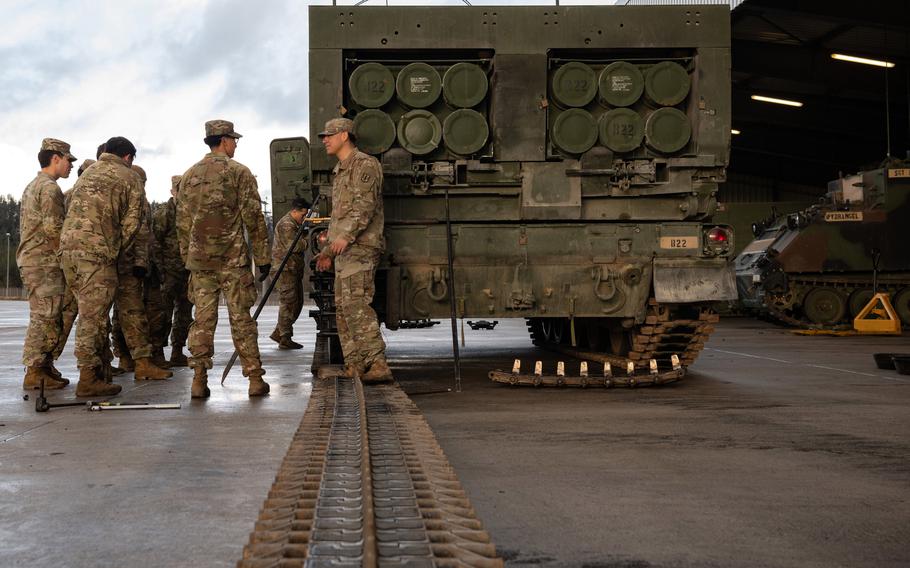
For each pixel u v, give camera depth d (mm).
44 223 7824
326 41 8500
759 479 4383
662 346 9039
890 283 20844
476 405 6957
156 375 8703
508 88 8562
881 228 20703
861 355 12383
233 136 7312
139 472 4453
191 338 7176
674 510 3805
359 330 7668
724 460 4836
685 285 8508
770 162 43062
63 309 8102
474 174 8547
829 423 6086
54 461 4711
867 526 3570
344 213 7652
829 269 20594
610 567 3070
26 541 3332
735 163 43406
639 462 4781
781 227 22203
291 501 3539
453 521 3248
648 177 8617
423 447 4629
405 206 8547
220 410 6504
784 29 25641
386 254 8461
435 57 8867
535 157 8570
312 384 7801
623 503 3918
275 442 5242
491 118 8734
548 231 8555
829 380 8852
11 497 3969
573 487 4207
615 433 5668
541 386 8164
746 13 24000
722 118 8625
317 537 3029
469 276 8484
